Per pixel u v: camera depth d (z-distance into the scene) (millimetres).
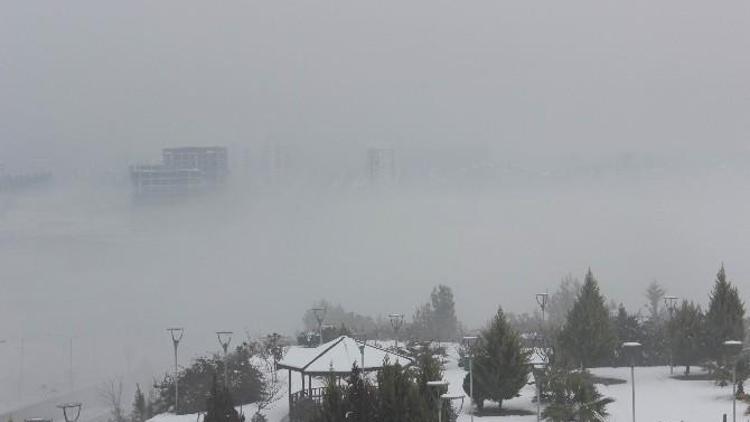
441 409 33656
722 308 51125
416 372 37969
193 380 52281
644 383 49656
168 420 48438
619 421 40344
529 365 42594
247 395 50969
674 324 52625
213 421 39875
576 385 40281
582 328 51031
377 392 33875
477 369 43094
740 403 43188
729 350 46906
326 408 33750
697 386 48344
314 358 46094
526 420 41219
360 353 46219
